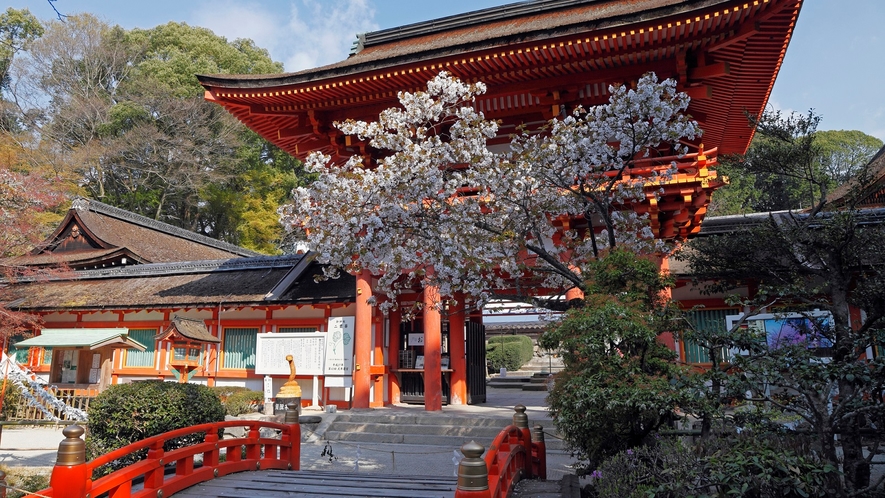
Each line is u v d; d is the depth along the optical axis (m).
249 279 23.77
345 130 11.91
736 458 5.97
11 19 49.53
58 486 6.57
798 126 8.95
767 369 6.55
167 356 23.17
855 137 52.06
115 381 23.80
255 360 21.94
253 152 48.78
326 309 21.20
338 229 11.48
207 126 48.34
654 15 13.73
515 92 16.78
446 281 11.55
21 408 19.67
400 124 11.60
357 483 9.43
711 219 19.70
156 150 45.94
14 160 34.19
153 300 23.48
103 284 26.73
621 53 14.99
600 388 7.63
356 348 19.08
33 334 25.66
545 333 9.11
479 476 6.18
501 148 18.50
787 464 5.86
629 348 8.26
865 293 7.49
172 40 52.28
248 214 47.31
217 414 12.27
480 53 15.41
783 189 17.59
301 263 22.88
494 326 44.84
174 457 8.52
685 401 6.97
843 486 6.40
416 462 13.38
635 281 9.03
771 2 13.01
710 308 17.64
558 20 19.03
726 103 17.17
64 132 45.69
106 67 50.50
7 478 11.64
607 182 12.23
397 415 17.28
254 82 17.84
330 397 20.39
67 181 39.94
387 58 16.23
